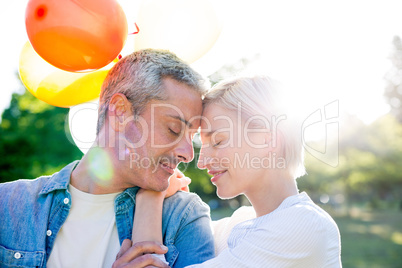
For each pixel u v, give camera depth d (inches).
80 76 79.6
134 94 69.2
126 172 70.0
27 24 64.6
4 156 642.2
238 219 80.9
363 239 727.1
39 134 665.6
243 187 70.9
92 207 71.7
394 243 677.9
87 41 63.3
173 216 73.2
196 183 726.5
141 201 72.0
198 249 71.5
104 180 71.3
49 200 72.0
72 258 69.4
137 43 77.8
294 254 62.7
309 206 66.3
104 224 71.3
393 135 1120.8
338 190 1310.3
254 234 65.3
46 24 62.4
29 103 676.1
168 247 70.9
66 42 63.2
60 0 62.5
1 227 70.6
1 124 669.9
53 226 70.4
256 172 69.9
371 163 1116.5
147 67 69.5
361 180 1162.0
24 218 70.8
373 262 538.0
